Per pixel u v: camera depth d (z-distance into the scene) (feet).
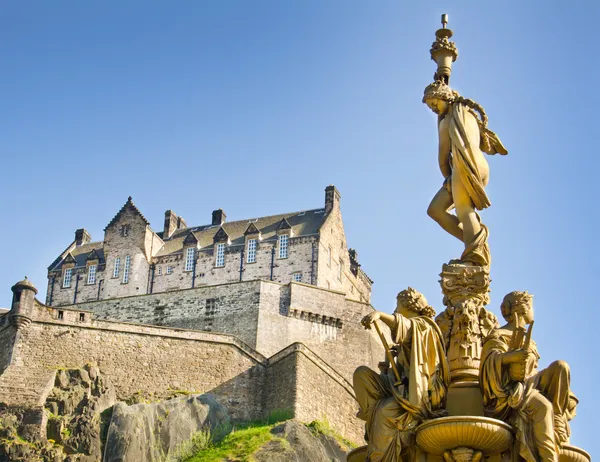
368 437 32.63
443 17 39.75
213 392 208.54
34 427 188.75
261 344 234.99
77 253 324.19
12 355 201.36
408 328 32.04
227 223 313.53
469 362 32.94
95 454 189.88
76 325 208.33
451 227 36.99
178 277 300.61
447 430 30.12
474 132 36.58
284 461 181.47
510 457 30.76
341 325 243.19
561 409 31.12
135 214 311.68
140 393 205.98
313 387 205.57
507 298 33.40
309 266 287.89
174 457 191.21
